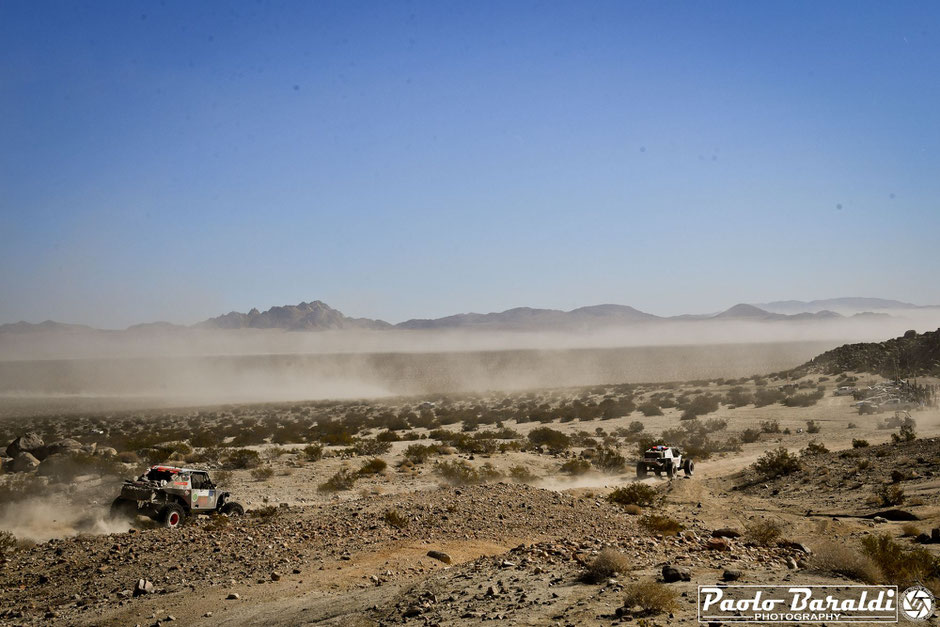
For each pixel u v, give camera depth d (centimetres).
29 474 3378
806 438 5472
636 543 1541
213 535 1734
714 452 4959
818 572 1157
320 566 1491
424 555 1600
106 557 1530
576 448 5228
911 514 2233
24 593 1320
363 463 3919
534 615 957
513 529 1941
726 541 1563
